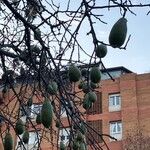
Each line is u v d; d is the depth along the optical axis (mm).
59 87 4371
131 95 32938
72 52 4254
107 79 33906
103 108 32781
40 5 4656
